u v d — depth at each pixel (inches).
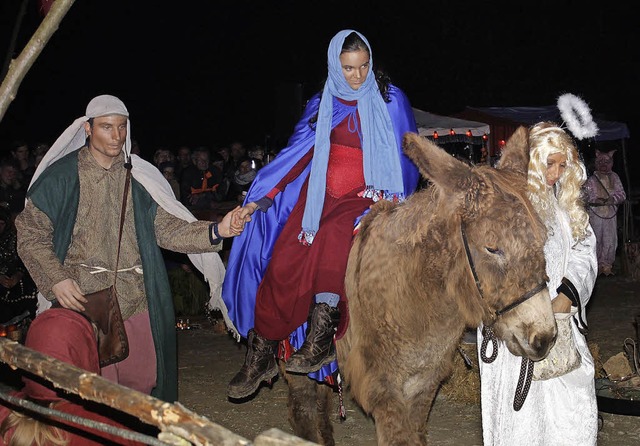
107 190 173.9
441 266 153.6
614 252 539.5
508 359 158.1
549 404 158.9
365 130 184.2
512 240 142.6
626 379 250.8
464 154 629.3
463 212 147.8
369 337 166.9
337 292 172.1
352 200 182.7
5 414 152.2
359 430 250.5
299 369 171.3
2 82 109.1
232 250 197.3
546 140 151.6
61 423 149.3
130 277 176.4
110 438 152.5
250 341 192.2
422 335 162.4
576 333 158.9
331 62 184.9
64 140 173.3
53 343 153.4
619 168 732.0
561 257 155.3
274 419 264.5
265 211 191.5
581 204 156.2
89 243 172.4
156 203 181.0
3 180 476.7
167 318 179.0
